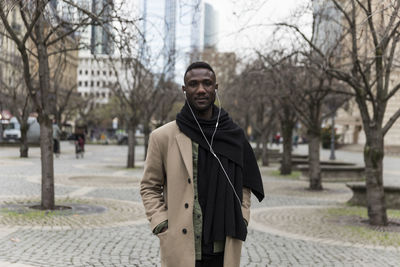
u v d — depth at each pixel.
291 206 10.80
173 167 2.60
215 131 2.61
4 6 5.79
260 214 9.49
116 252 5.92
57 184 13.41
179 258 2.49
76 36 9.94
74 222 7.72
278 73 11.74
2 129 38.72
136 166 21.34
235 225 2.59
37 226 7.28
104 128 73.12
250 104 22.41
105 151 37.50
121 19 7.34
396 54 9.15
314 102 13.97
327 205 11.12
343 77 8.55
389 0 6.19
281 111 20.23
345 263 5.78
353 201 11.16
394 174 20.78
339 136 53.94
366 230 7.94
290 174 19.62
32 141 37.44
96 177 15.81
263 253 6.18
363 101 8.56
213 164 2.60
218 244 2.56
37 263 5.24
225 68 23.62
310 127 14.23
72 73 57.06
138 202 10.44
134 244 6.38
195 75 2.62
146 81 21.30
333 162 20.83
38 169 17.91
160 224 2.58
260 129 25.34
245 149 2.76
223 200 2.57
